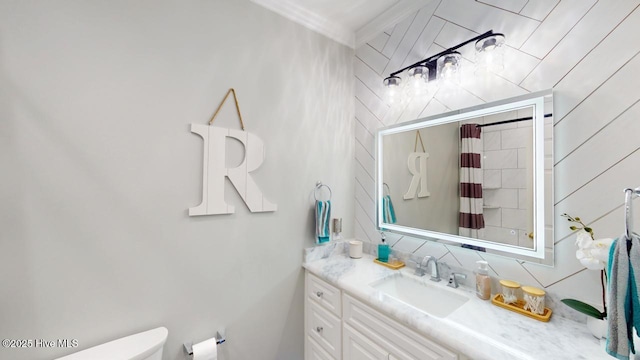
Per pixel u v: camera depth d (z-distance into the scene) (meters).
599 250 0.83
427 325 0.94
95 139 1.03
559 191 1.02
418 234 1.53
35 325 0.92
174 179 1.21
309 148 1.70
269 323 1.53
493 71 1.21
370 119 1.85
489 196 1.23
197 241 1.27
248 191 1.42
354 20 1.76
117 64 1.08
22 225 0.91
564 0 1.00
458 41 1.35
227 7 1.37
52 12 0.96
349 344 1.29
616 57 0.89
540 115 1.06
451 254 1.37
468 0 1.31
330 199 1.82
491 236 1.22
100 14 1.04
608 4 0.91
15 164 0.90
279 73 1.57
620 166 0.88
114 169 1.07
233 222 1.38
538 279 1.06
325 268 1.54
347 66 1.94
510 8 1.16
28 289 0.91
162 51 1.18
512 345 0.82
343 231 1.90
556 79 1.02
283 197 1.58
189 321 1.25
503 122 1.18
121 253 1.08
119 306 1.08
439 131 1.44
